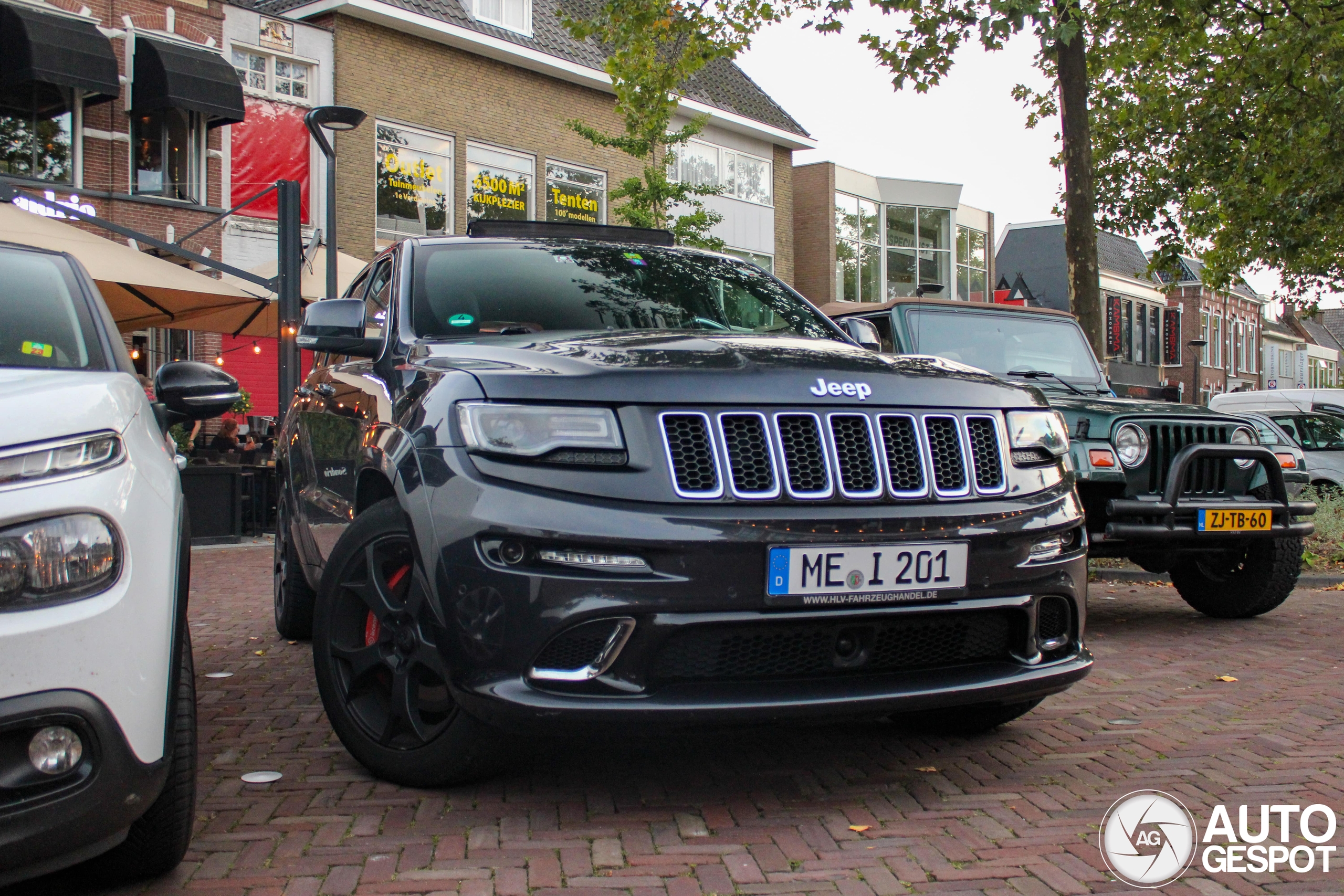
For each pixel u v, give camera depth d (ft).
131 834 8.26
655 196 63.21
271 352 63.26
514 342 11.24
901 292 113.19
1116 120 54.54
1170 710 14.48
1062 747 12.64
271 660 17.87
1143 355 164.96
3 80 51.88
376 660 10.83
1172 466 18.88
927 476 10.17
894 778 11.39
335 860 9.07
